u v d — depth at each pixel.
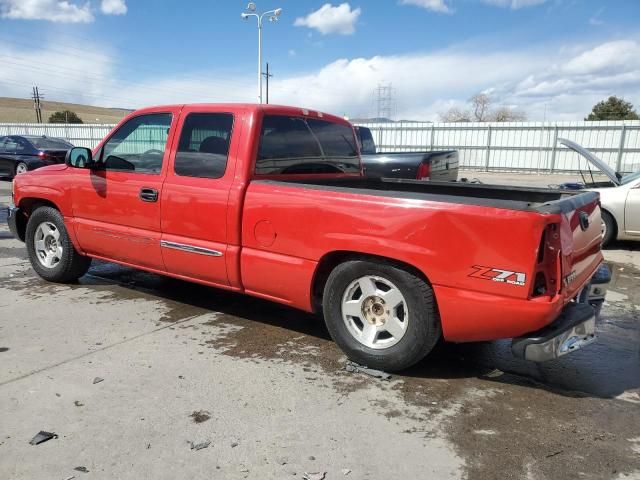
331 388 3.50
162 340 4.24
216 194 4.21
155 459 2.69
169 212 4.52
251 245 4.09
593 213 4.00
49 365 3.72
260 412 3.17
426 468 2.67
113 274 6.20
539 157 27.27
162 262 4.70
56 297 5.30
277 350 4.11
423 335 3.47
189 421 3.04
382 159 9.66
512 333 3.24
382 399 3.37
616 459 2.77
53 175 5.49
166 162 4.59
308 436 2.93
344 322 3.81
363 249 3.53
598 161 7.92
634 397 3.47
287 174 4.54
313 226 3.74
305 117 4.76
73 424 2.98
